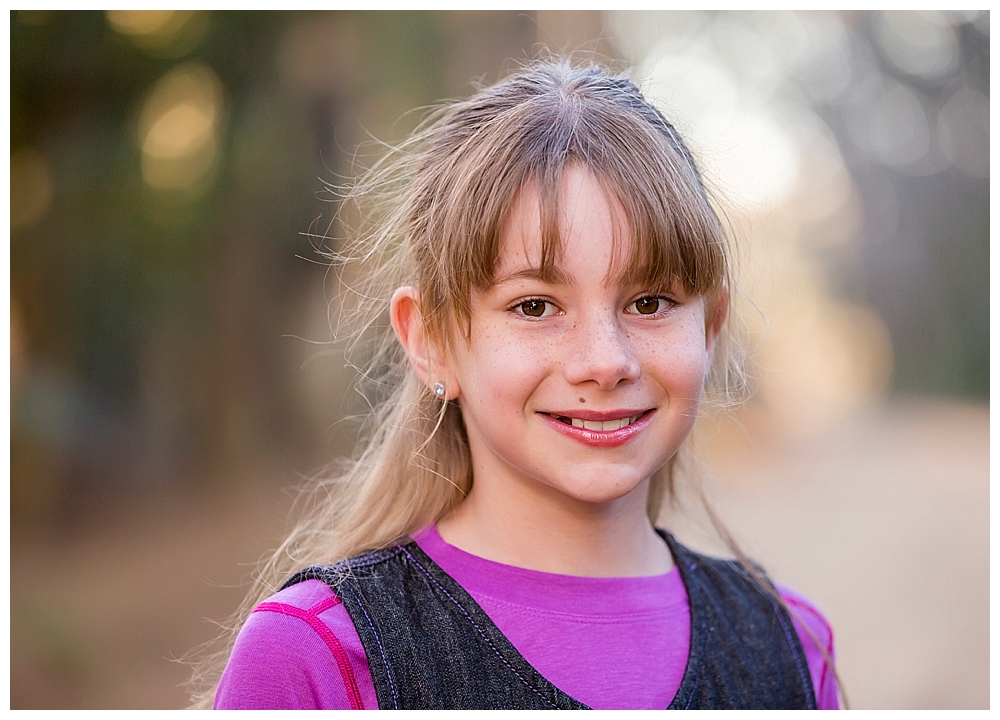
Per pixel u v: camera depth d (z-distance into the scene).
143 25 6.48
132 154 6.70
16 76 6.12
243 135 6.95
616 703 1.42
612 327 1.34
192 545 6.56
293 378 7.50
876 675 4.95
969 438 14.89
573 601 1.48
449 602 1.45
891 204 19.52
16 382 6.45
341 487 2.14
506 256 1.36
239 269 7.22
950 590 6.62
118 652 5.15
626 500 1.55
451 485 1.66
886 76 16.94
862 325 21.81
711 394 1.81
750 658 1.60
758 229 2.22
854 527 8.66
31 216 6.61
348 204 2.09
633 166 1.37
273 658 1.35
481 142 1.45
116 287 6.94
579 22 5.94
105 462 6.88
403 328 1.58
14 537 6.28
